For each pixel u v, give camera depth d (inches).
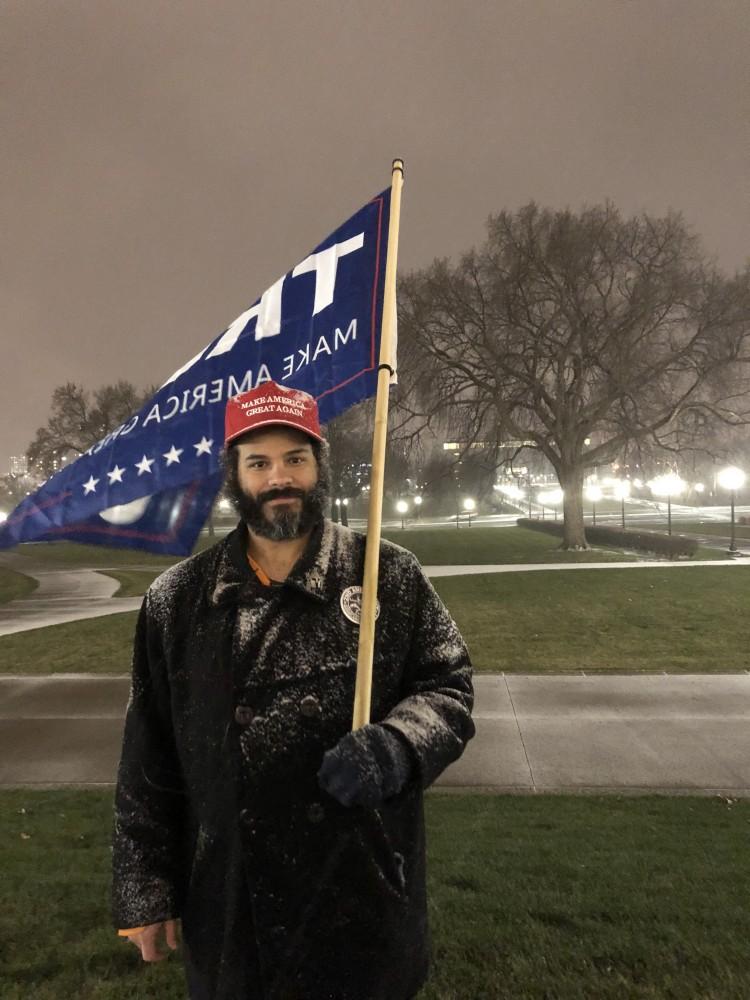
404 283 1230.3
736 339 1141.7
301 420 64.3
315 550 62.6
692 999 103.6
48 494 108.7
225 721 57.1
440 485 1397.6
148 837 62.0
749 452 1295.5
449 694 59.9
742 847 170.6
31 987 113.5
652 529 1736.0
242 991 53.5
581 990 106.8
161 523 105.9
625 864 158.1
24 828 199.9
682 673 373.7
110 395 2165.4
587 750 266.5
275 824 54.3
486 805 215.2
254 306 114.3
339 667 57.9
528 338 1258.6
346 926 54.0
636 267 1218.6
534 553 1221.7
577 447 1273.4
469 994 107.2
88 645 492.7
